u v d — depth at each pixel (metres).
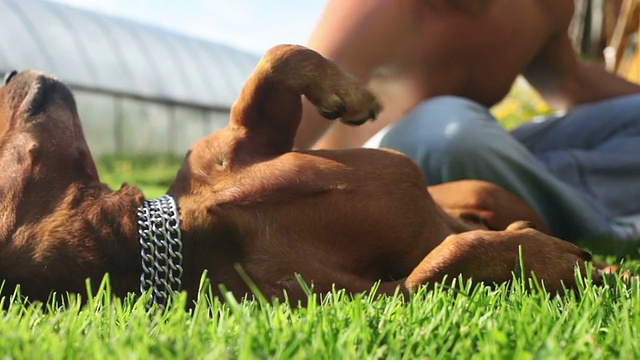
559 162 2.22
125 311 1.06
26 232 1.19
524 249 1.17
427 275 1.16
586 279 1.12
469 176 1.86
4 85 1.36
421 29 1.92
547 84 2.40
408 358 0.84
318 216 1.23
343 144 2.12
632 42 3.99
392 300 1.05
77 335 0.93
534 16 2.06
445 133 1.85
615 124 2.31
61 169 1.25
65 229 1.19
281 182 1.23
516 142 1.93
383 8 1.89
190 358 0.80
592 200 2.17
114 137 7.70
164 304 1.17
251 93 1.30
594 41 4.80
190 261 1.20
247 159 1.28
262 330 0.88
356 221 1.24
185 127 8.55
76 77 7.30
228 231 1.21
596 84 2.41
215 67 9.35
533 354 0.82
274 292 1.17
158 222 1.21
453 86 2.03
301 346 0.84
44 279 1.17
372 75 1.91
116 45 8.03
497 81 2.06
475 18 1.93
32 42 7.05
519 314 0.96
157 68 8.37
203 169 1.28
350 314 0.96
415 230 1.28
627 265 1.52
